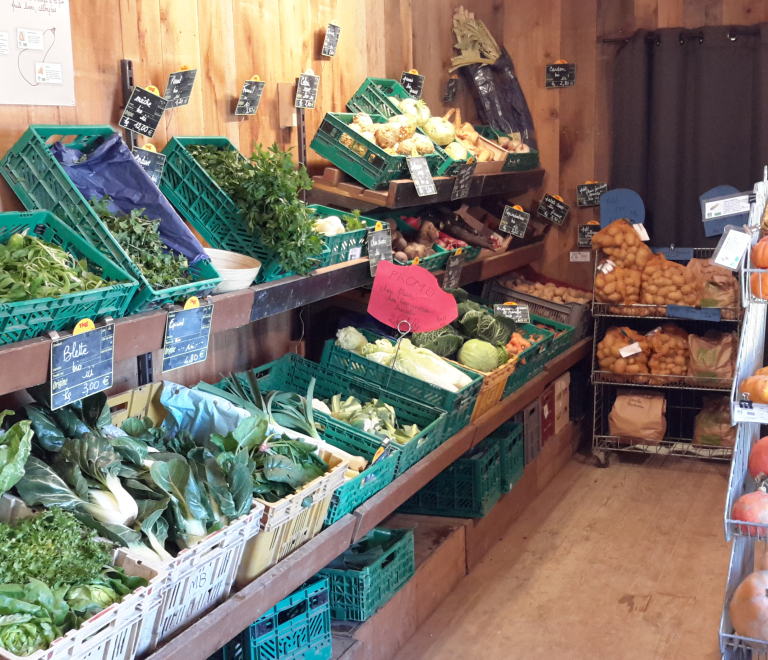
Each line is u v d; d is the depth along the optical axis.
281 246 2.64
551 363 4.72
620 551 3.98
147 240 2.27
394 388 3.44
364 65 4.26
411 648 3.19
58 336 1.81
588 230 5.41
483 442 4.03
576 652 3.17
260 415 2.75
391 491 2.92
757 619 1.99
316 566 2.50
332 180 3.64
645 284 4.88
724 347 4.87
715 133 4.98
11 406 2.37
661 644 3.21
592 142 5.35
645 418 4.97
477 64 5.31
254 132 3.40
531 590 3.63
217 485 2.16
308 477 2.44
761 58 4.80
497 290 5.37
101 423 2.28
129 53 2.72
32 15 2.34
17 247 1.93
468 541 3.77
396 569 3.10
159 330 2.14
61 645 1.58
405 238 4.25
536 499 4.61
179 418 2.67
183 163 2.79
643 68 5.05
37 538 1.76
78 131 2.44
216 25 3.12
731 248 2.21
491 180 4.50
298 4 3.62
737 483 2.17
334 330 4.19
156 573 1.84
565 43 5.30
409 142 3.66
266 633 2.47
